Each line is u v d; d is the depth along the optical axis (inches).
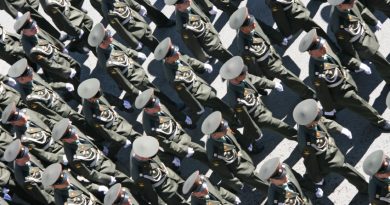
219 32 2987.2
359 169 2492.6
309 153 2284.7
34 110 2736.2
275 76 2532.0
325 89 2361.0
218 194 2310.5
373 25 2546.8
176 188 2452.0
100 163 2536.9
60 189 2425.0
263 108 2453.2
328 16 2837.1
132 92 2721.5
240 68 2361.0
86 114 2630.4
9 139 2731.3
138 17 2837.1
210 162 2388.0
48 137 2657.5
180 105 2856.8
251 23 2463.1
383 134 2504.9
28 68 2701.8
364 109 2406.5
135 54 2785.4
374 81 2620.6
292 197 2192.4
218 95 2842.0
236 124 2642.7
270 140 2659.9
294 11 2583.7
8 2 3080.7
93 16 3297.2
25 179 2529.5
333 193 2482.8
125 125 2672.2
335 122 2364.7
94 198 2475.4
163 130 2491.4
